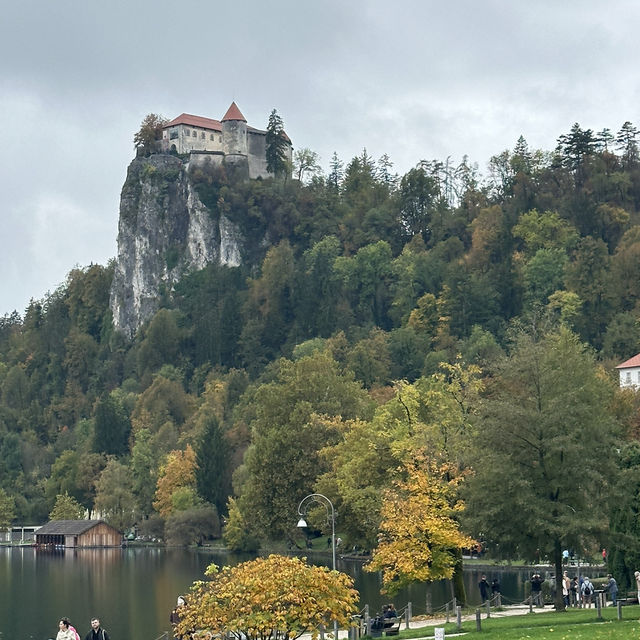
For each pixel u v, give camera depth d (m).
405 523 97.12
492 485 87.31
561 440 84.88
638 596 90.00
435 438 110.38
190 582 166.38
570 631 72.06
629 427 160.38
